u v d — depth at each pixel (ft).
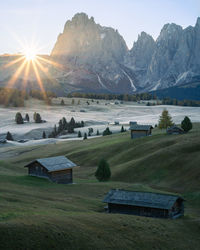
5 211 107.14
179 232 122.52
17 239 83.97
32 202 135.44
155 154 267.59
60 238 90.74
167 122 419.33
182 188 211.61
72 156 349.61
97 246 93.40
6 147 521.24
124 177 253.24
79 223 104.99
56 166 219.41
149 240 107.34
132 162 273.13
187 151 258.16
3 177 198.29
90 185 217.15
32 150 455.22
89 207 153.38
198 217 154.10
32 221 95.96
